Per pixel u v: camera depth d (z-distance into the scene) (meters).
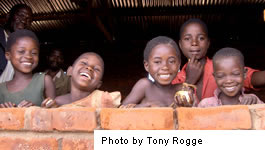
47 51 8.44
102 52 8.41
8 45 2.06
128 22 7.36
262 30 7.32
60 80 2.63
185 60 7.48
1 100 1.98
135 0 6.43
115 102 1.84
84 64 1.92
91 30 7.94
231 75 1.82
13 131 1.26
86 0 6.30
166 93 1.96
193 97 1.46
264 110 1.08
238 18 6.91
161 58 1.83
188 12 6.60
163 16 6.93
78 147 1.18
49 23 7.46
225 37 7.75
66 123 1.20
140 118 1.16
